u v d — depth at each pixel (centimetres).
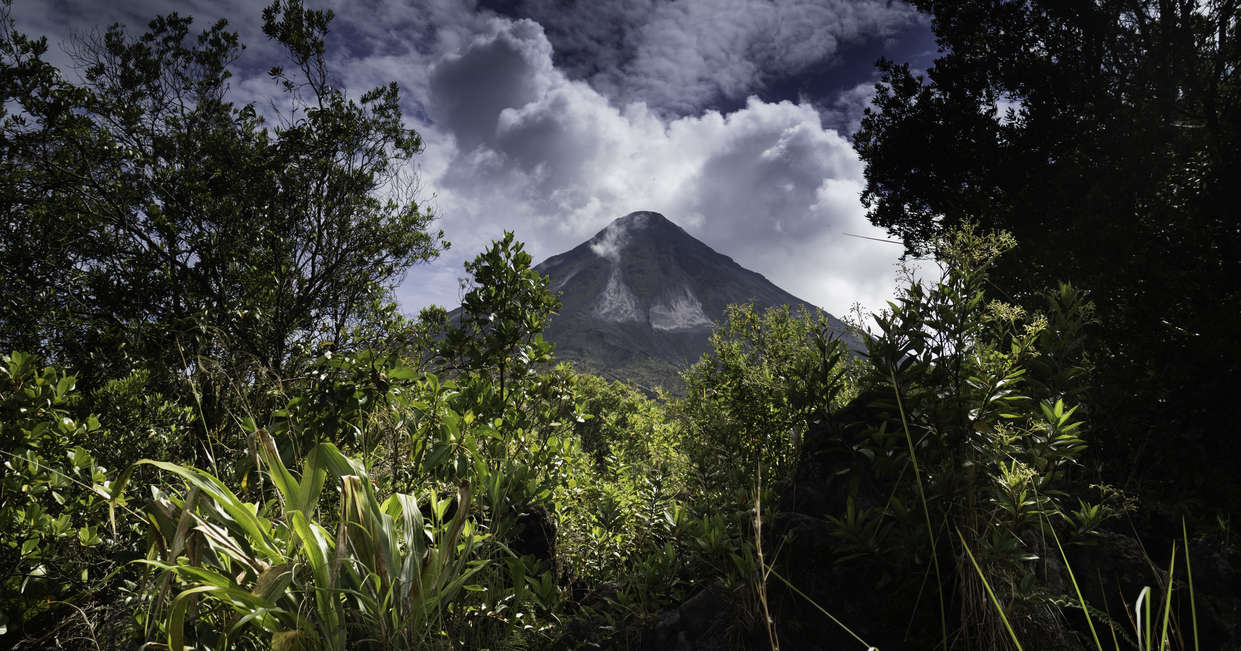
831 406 349
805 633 225
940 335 238
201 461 378
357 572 189
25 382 319
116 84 896
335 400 334
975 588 196
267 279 791
